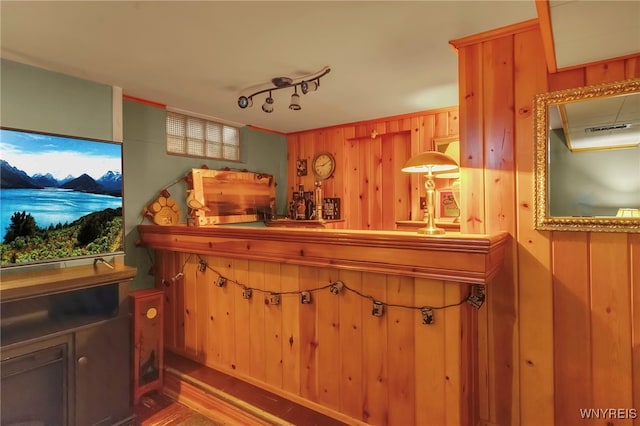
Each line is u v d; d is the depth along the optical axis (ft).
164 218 9.91
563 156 5.48
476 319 6.07
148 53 6.61
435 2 5.01
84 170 7.14
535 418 5.71
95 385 6.31
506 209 5.90
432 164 5.67
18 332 5.82
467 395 5.43
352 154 12.91
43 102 7.16
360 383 6.08
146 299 7.70
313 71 7.60
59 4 4.95
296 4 5.03
